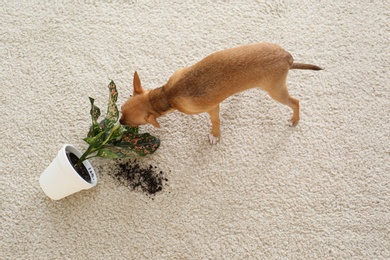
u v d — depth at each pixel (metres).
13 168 1.26
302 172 1.26
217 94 1.11
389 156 1.26
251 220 1.23
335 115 1.29
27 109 1.31
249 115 1.30
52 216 1.24
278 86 1.13
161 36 1.36
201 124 1.30
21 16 1.38
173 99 1.12
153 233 1.23
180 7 1.38
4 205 1.24
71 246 1.22
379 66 1.32
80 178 1.14
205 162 1.27
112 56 1.35
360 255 1.21
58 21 1.37
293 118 1.27
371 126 1.29
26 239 1.22
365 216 1.23
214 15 1.37
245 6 1.38
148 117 1.12
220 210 1.24
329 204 1.24
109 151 1.17
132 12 1.38
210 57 1.09
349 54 1.33
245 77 1.09
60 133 1.29
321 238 1.22
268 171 1.26
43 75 1.33
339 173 1.26
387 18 1.36
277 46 1.10
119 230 1.23
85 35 1.36
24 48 1.35
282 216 1.23
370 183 1.25
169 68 1.34
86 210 1.24
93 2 1.38
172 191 1.25
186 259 1.21
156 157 1.27
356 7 1.37
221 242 1.22
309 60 1.33
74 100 1.31
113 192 1.25
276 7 1.37
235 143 1.28
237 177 1.26
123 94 1.32
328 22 1.36
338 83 1.31
